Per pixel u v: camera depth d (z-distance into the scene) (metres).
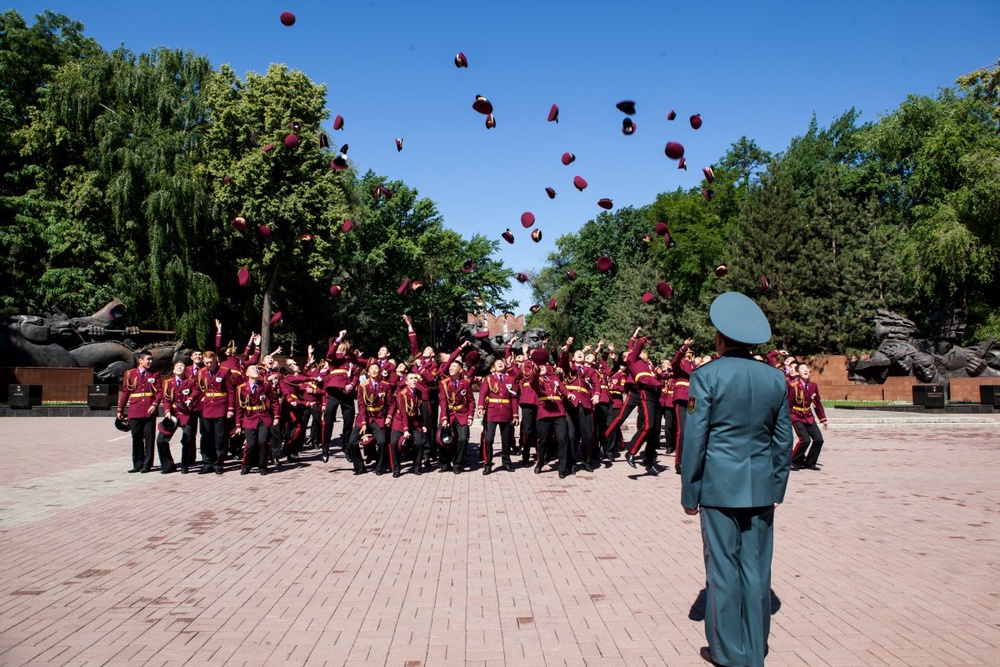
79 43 46.16
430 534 7.96
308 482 11.85
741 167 58.75
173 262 36.12
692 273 50.09
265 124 37.75
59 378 29.84
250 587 5.96
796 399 13.30
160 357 32.25
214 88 38.81
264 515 9.05
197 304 36.97
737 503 4.24
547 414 12.52
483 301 64.25
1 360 29.86
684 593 5.80
